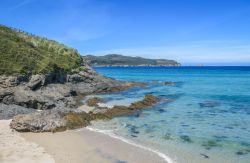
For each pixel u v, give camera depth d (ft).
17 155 71.26
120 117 120.37
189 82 313.53
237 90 220.84
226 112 130.00
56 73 195.93
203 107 143.54
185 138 89.30
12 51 199.00
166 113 128.36
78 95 195.11
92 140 87.40
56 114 104.83
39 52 233.55
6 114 115.75
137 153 75.92
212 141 86.22
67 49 278.26
